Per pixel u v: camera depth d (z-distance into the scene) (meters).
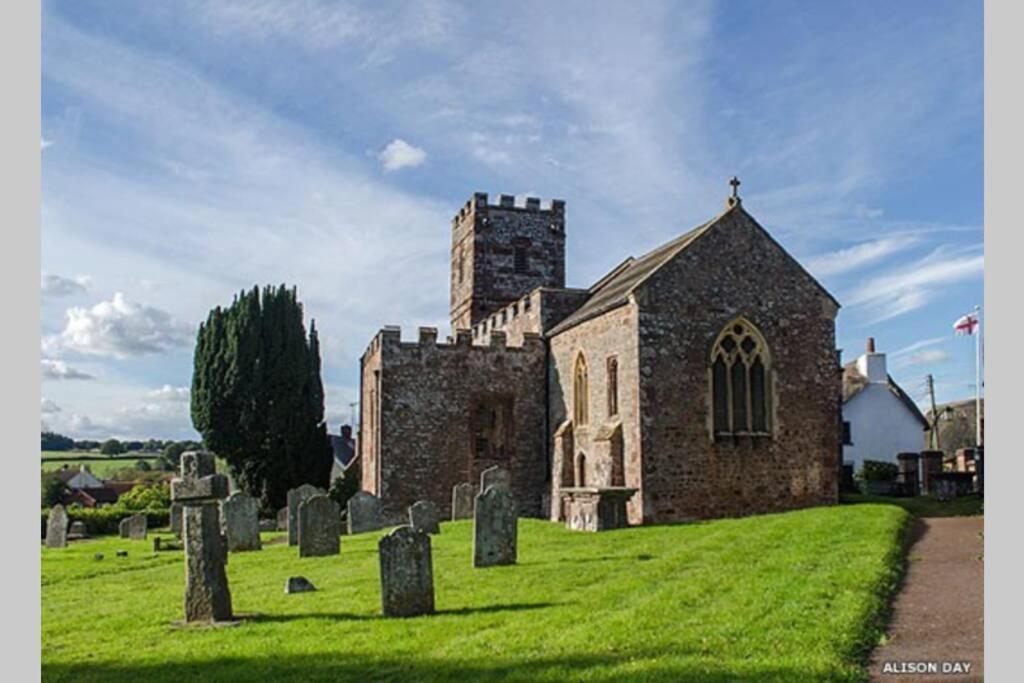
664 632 11.01
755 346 28.66
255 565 20.25
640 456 26.89
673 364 27.56
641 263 35.44
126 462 93.94
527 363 35.81
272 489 40.75
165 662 11.12
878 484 38.22
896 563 15.66
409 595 13.19
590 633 11.12
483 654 10.50
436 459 34.31
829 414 29.11
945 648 10.35
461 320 51.66
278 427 40.81
